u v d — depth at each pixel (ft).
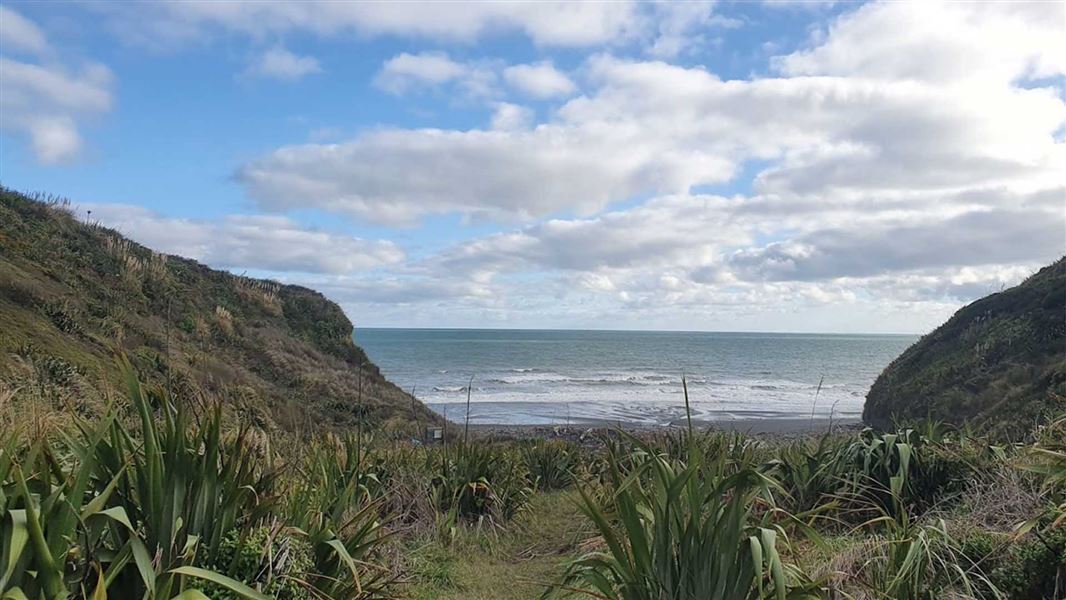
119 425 11.10
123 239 84.02
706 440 27.76
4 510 8.64
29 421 14.06
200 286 89.25
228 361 72.02
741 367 265.34
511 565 22.99
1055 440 19.34
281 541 12.41
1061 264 89.76
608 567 12.13
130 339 59.47
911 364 93.50
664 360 298.56
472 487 27.76
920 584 13.26
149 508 10.56
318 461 19.54
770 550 10.30
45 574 8.34
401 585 18.04
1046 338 73.56
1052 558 13.82
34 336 46.60
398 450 31.83
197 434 12.51
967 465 22.34
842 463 23.50
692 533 11.25
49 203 78.38
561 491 33.76
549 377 213.05
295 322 98.43
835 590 13.25
